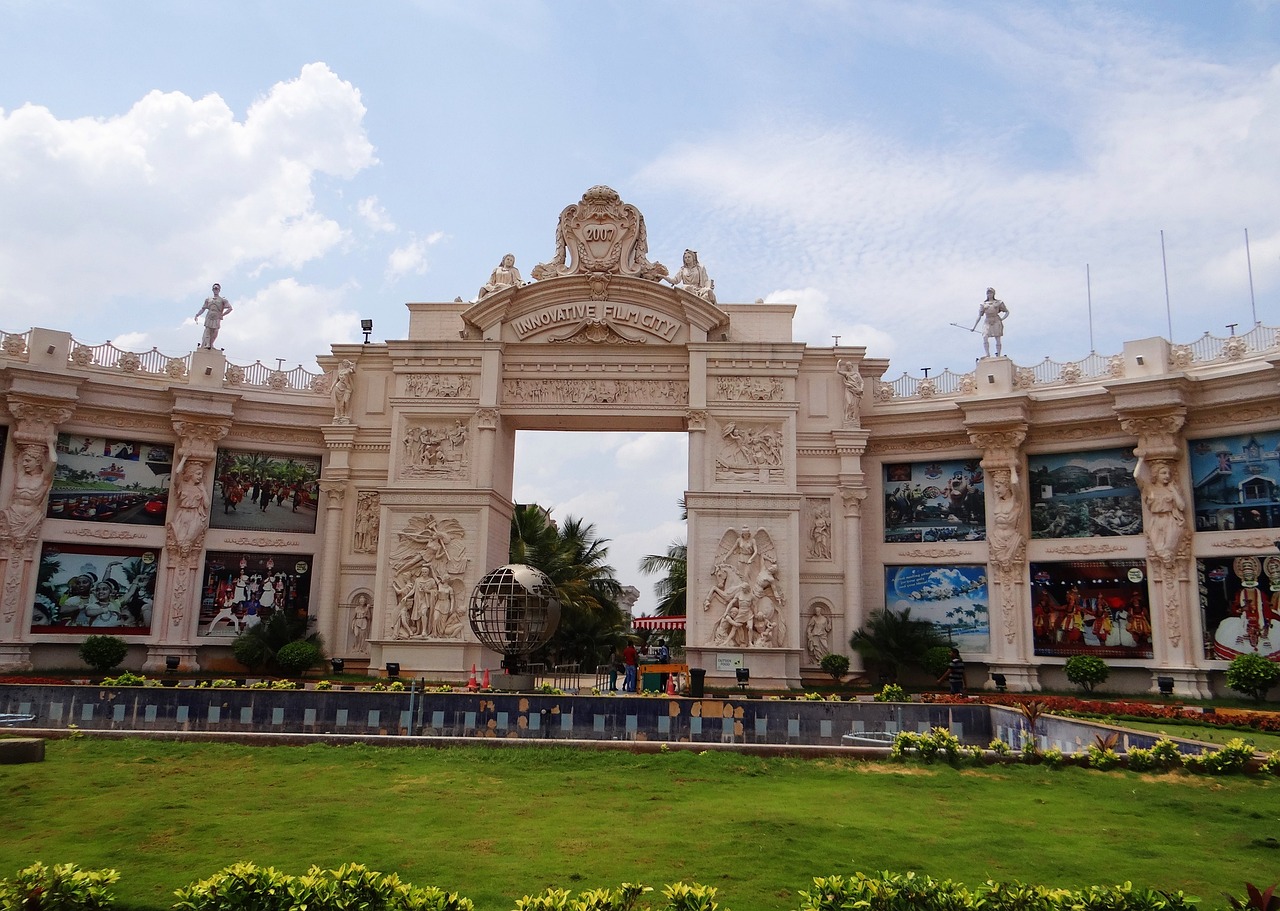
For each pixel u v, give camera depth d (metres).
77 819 11.98
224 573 42.44
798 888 9.52
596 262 43.19
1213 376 35.78
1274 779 15.79
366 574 43.03
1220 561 35.44
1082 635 38.09
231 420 42.84
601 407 42.22
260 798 13.37
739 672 37.31
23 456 39.47
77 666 39.75
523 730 21.06
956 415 41.72
